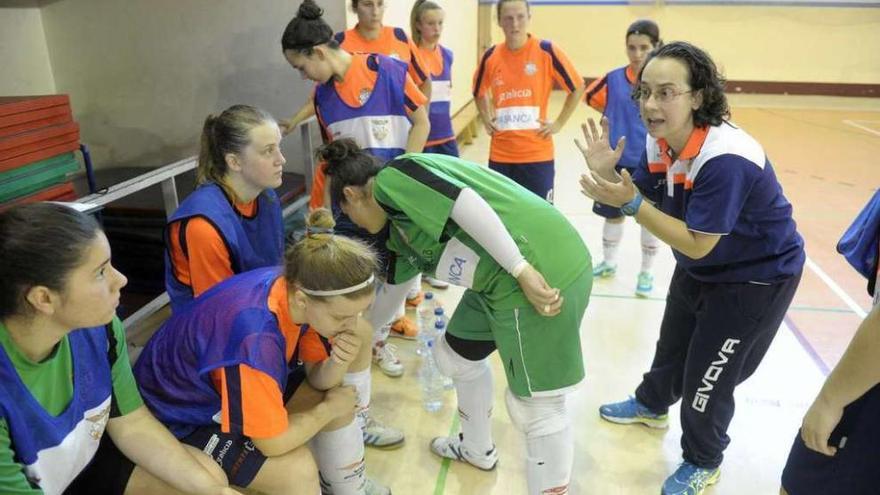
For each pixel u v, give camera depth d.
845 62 10.48
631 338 3.06
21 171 2.18
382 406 2.50
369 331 1.83
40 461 1.24
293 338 1.53
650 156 1.97
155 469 1.43
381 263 1.96
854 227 1.29
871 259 1.22
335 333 1.49
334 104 2.71
